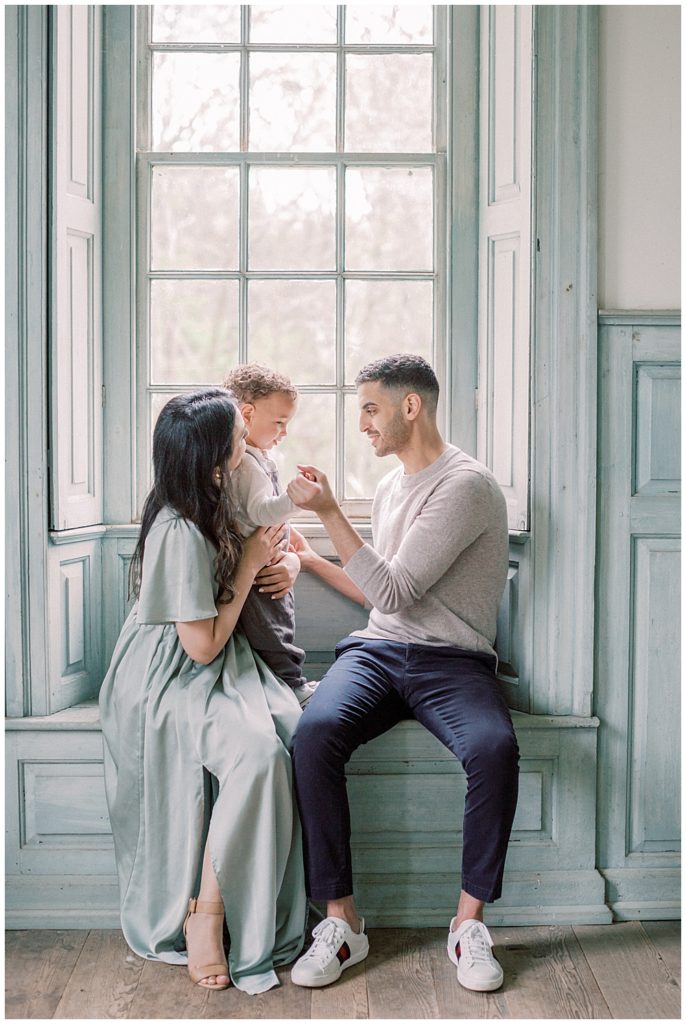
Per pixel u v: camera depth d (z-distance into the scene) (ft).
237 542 7.95
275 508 8.02
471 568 8.28
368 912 8.36
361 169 9.75
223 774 7.45
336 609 9.57
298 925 7.79
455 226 9.56
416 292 9.83
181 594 7.61
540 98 8.44
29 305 8.39
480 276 9.53
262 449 8.64
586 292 8.48
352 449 9.91
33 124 8.36
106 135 9.48
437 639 8.26
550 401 8.56
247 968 7.33
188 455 7.78
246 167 9.70
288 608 8.67
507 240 9.07
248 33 9.69
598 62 8.48
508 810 7.48
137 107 9.65
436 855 8.41
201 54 9.70
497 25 9.16
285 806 7.55
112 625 9.55
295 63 9.71
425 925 8.34
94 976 7.47
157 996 7.17
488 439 9.41
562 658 8.67
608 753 8.72
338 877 7.55
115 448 9.64
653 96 8.55
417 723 8.39
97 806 8.46
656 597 8.72
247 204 9.72
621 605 8.70
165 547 7.74
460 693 7.92
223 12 9.68
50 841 8.51
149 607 7.72
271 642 8.43
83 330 9.16
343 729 7.62
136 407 9.75
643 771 8.77
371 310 9.83
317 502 7.91
